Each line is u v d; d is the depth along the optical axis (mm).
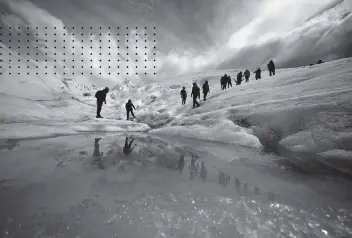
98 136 5109
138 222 966
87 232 871
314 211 1114
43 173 1758
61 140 3965
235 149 3289
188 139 4770
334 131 2779
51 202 1174
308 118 3320
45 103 10922
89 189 1411
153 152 2977
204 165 2217
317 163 2238
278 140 3496
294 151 2918
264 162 2346
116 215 1032
